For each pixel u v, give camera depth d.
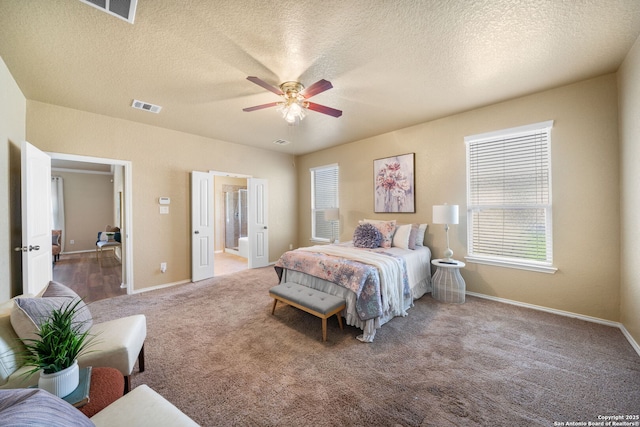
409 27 1.81
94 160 3.36
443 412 1.49
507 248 3.18
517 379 1.76
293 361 2.01
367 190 4.68
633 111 2.09
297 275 3.11
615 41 2.00
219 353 2.13
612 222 2.51
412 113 3.47
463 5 1.62
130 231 3.70
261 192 5.39
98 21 1.71
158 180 3.96
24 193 2.31
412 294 3.14
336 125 3.94
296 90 2.55
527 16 1.72
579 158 2.66
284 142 4.93
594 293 2.61
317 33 1.87
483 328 2.51
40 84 2.56
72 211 7.48
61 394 1.04
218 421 1.44
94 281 4.41
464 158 3.46
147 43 1.95
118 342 1.54
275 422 1.43
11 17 1.65
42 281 2.71
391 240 3.76
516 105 3.01
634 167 2.10
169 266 4.08
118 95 2.84
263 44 1.99
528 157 3.01
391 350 2.15
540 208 2.95
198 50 2.05
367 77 2.50
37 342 1.08
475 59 2.22
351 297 2.53
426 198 3.87
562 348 2.12
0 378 1.18
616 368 1.86
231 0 1.56
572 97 2.68
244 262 6.07
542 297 2.91
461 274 3.52
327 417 1.46
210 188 4.52
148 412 1.03
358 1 1.57
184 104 3.09
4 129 2.24
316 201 5.77
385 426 1.40
